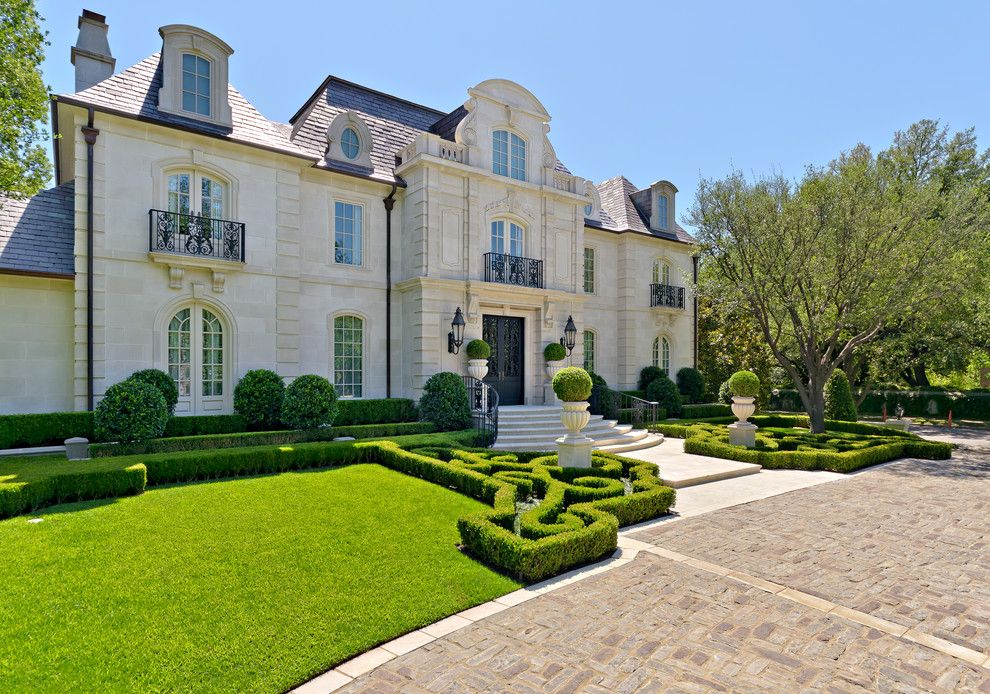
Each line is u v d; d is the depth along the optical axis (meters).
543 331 16.41
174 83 11.73
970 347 21.47
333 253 14.12
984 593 5.13
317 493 7.67
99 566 5.02
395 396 14.98
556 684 3.60
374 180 14.51
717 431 14.59
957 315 15.67
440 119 17.75
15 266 10.49
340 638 4.10
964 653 4.07
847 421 16.95
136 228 11.15
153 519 6.32
